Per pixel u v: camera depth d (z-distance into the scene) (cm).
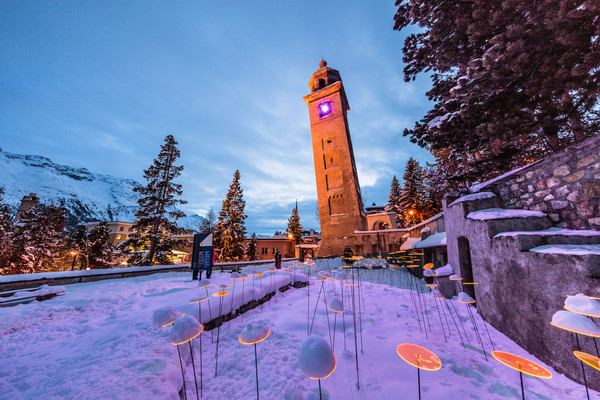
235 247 2916
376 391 233
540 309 337
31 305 552
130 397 200
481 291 488
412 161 3212
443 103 679
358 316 468
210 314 389
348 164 2641
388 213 3738
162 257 2003
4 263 2538
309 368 155
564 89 441
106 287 779
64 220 3544
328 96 2945
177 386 236
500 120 525
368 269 1399
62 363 285
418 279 1084
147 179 2112
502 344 373
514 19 464
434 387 237
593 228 385
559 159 442
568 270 302
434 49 667
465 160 877
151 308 468
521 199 520
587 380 262
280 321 433
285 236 4800
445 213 727
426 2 583
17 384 241
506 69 448
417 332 387
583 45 402
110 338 341
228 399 233
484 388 248
